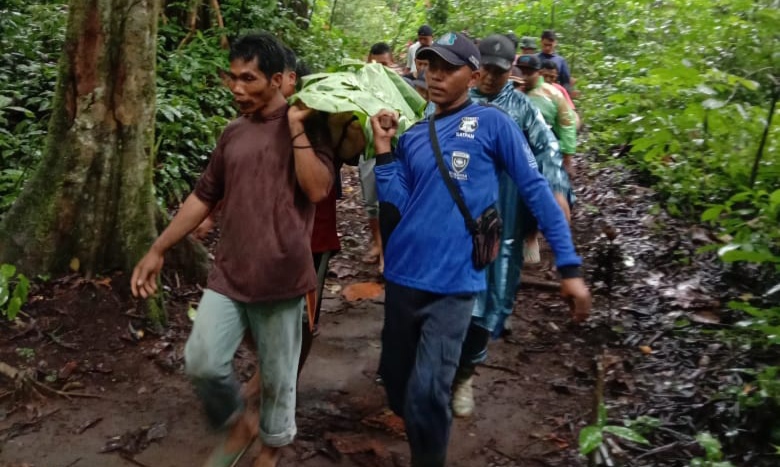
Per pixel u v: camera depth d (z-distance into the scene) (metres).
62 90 4.33
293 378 2.85
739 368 3.94
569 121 5.48
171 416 3.47
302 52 10.62
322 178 2.67
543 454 3.37
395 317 2.89
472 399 3.51
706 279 5.20
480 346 3.33
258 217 2.64
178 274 4.67
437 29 17.39
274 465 2.93
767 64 5.98
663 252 5.73
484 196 2.81
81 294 4.20
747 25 7.36
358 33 18.69
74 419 3.40
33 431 3.29
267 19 9.82
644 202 6.92
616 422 3.61
